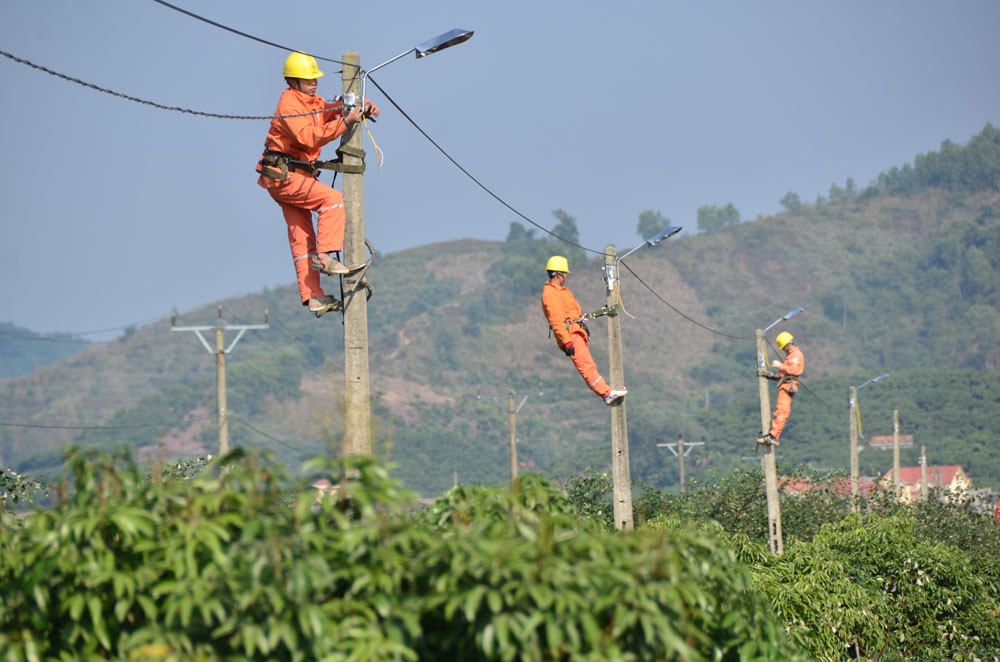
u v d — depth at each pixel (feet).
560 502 56.80
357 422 91.09
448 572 44.98
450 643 45.80
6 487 110.93
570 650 43.45
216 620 45.37
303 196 91.50
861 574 172.04
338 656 43.45
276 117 89.35
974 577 173.78
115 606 45.85
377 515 47.85
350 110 91.76
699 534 55.57
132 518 45.88
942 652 167.94
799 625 128.47
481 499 53.31
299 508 45.80
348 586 47.09
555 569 44.27
